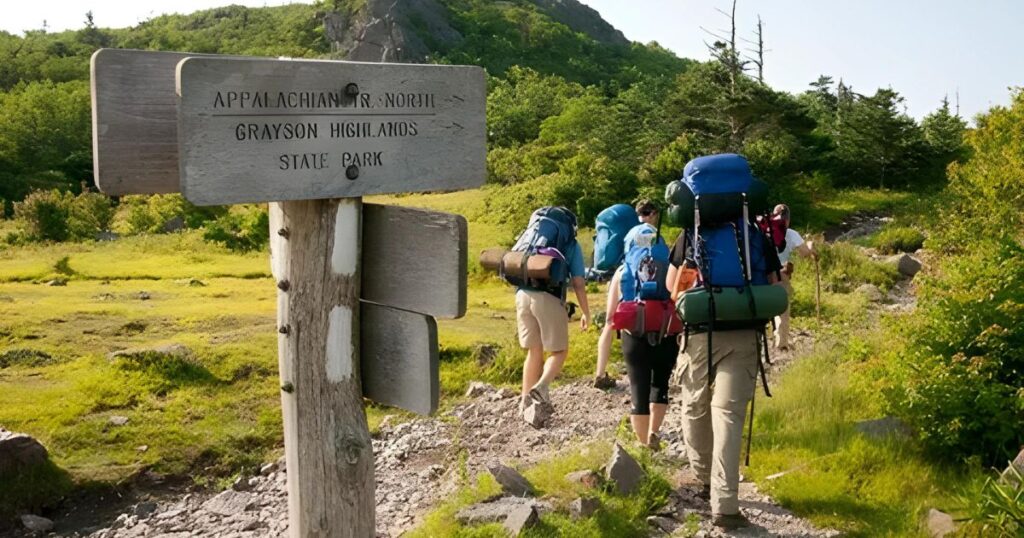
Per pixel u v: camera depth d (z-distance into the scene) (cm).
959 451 573
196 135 265
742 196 511
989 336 583
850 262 1806
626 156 4828
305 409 314
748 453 533
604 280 792
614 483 543
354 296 315
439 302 301
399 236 310
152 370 928
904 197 4066
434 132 313
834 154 4559
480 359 1014
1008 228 1438
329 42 13438
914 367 597
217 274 2030
